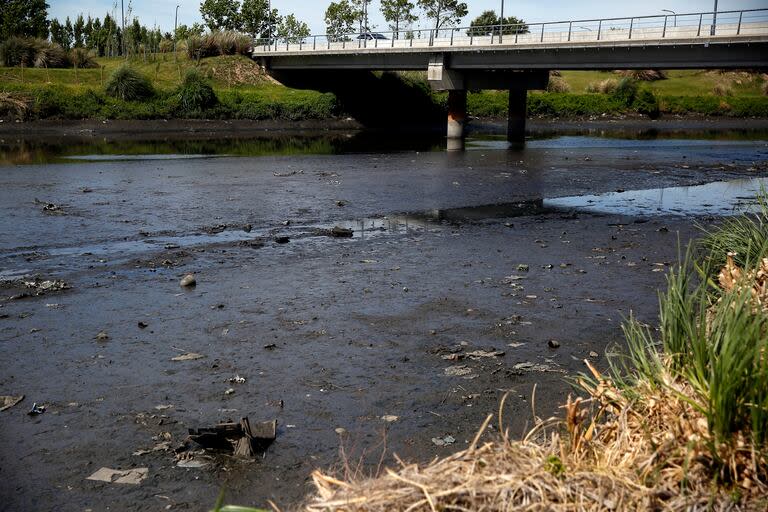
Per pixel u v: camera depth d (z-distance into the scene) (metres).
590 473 2.78
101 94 43.78
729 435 3.01
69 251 11.12
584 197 18.09
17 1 62.31
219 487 4.43
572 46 35.84
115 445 4.98
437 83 41.75
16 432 5.17
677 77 68.50
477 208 16.06
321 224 13.83
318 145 35.41
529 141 39.94
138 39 70.69
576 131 48.53
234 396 5.80
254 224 13.65
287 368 6.42
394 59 45.75
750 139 41.25
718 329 3.72
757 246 7.53
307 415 5.46
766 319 3.88
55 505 4.24
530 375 6.29
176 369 6.38
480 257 11.02
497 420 5.39
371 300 8.59
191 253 11.09
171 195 16.95
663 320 4.09
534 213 15.48
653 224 14.23
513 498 2.54
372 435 5.15
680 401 3.33
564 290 9.10
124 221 13.59
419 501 2.40
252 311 8.12
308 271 10.02
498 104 57.81
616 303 8.55
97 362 6.53
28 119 40.16
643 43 33.44
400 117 52.84
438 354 6.80
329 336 7.29
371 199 16.91
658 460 3.03
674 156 29.80
